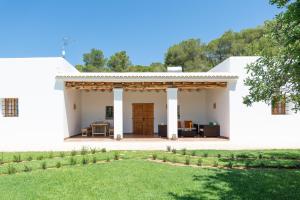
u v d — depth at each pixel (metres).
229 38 37.72
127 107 19.56
